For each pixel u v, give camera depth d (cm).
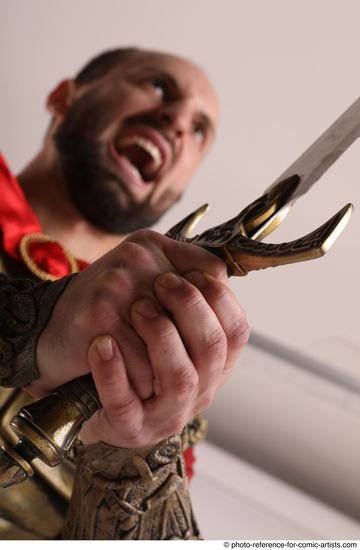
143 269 57
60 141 140
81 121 143
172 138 153
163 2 171
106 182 137
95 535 69
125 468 67
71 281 60
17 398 80
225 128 180
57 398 55
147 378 55
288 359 203
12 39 180
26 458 53
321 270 190
